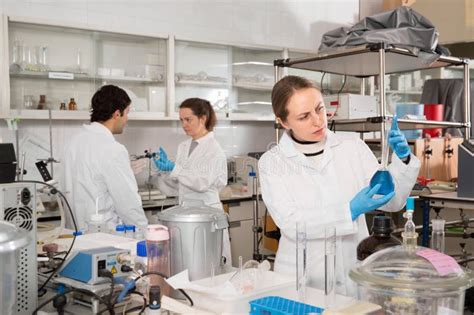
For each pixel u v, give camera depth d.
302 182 2.04
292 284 1.55
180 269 1.63
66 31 3.79
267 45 4.84
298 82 1.92
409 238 1.36
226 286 1.46
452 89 5.39
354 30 3.74
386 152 1.95
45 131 3.85
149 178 4.09
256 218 4.25
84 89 3.91
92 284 1.47
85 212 2.88
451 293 1.11
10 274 1.29
